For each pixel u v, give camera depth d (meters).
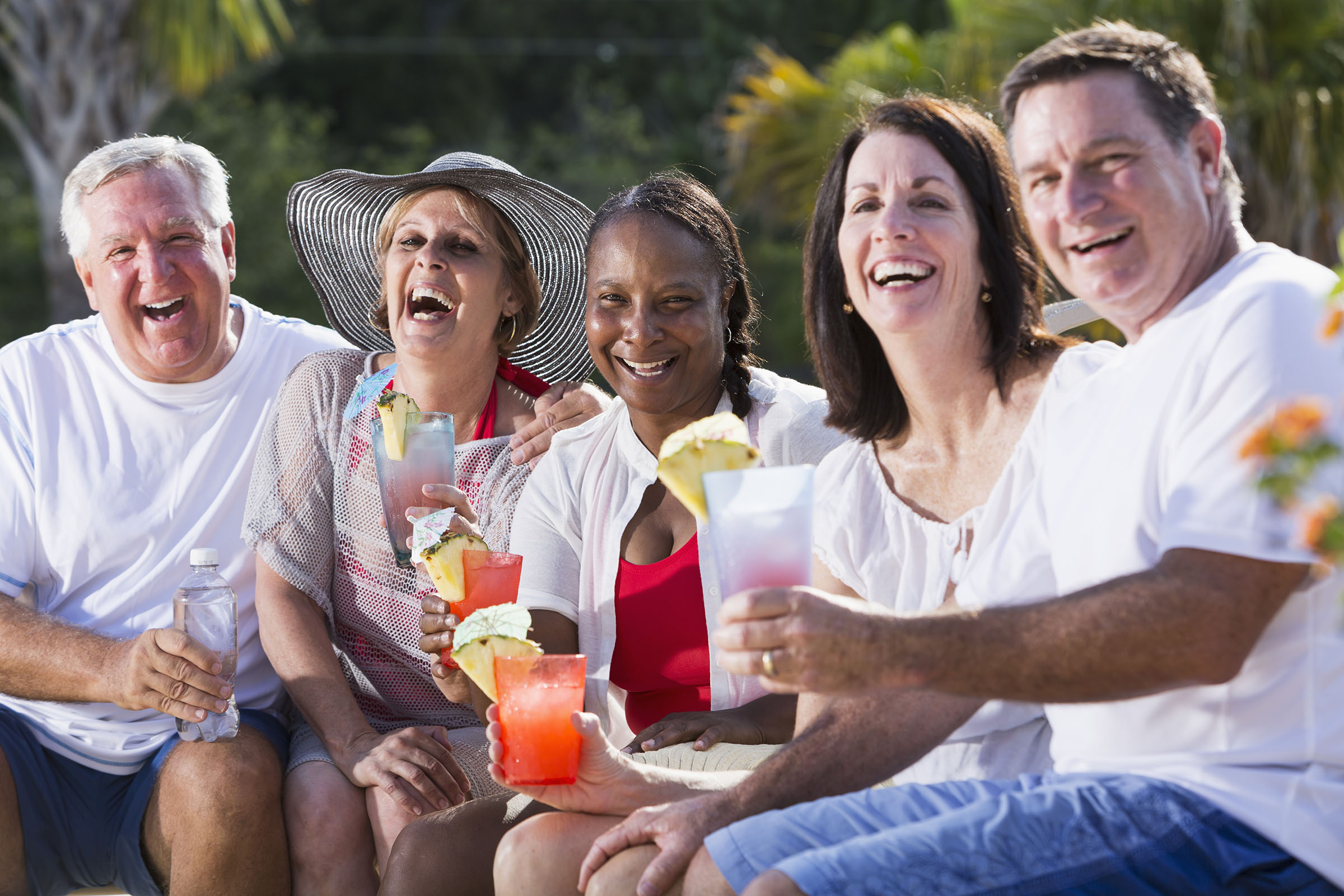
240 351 4.32
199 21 18.23
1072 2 12.18
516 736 2.73
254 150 25.05
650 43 33.44
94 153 4.25
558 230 4.23
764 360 3.96
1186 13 11.81
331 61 31.38
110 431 4.20
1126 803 2.30
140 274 4.07
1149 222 2.44
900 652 2.19
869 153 2.88
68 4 18.72
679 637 3.50
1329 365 2.21
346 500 3.99
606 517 3.58
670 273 3.50
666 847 2.59
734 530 2.27
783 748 2.75
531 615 3.58
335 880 3.55
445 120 32.09
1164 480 2.37
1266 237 11.96
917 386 2.92
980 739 2.87
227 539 4.17
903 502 3.02
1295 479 1.78
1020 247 2.89
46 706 3.92
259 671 4.15
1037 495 2.64
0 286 25.55
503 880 2.79
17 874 3.85
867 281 2.88
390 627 3.98
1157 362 2.42
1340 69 11.61
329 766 3.68
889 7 26.33
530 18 33.50
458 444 4.14
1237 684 2.28
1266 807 2.23
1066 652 2.17
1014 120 2.57
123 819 3.84
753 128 15.61
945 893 2.23
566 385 4.11
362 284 4.55
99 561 4.12
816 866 2.25
